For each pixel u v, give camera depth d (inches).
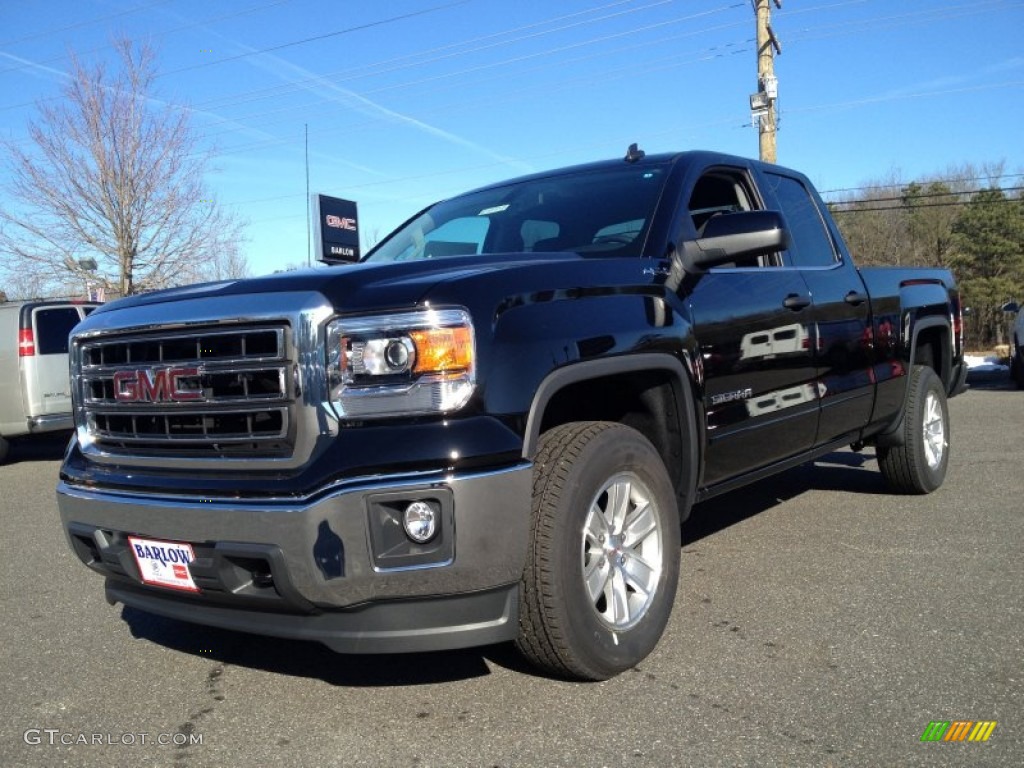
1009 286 1897.1
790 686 121.3
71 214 866.1
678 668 128.4
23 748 112.1
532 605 114.1
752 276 163.6
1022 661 127.3
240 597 110.2
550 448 118.5
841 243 208.4
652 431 143.4
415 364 105.2
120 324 123.4
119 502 118.6
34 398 397.4
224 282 123.4
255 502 106.6
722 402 148.2
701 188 174.6
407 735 111.6
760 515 223.1
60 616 167.2
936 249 2032.5
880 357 207.9
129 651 146.6
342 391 106.3
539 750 106.2
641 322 130.4
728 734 108.3
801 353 173.0
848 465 288.8
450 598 106.6
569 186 171.5
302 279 114.3
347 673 132.1
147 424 121.7
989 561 175.9
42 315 404.2
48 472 380.2
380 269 116.2
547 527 113.6
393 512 104.1
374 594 104.0
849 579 167.6
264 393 109.9
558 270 123.0
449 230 177.6
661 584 131.9
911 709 113.6
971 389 583.8
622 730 110.1
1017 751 102.7
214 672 135.8
